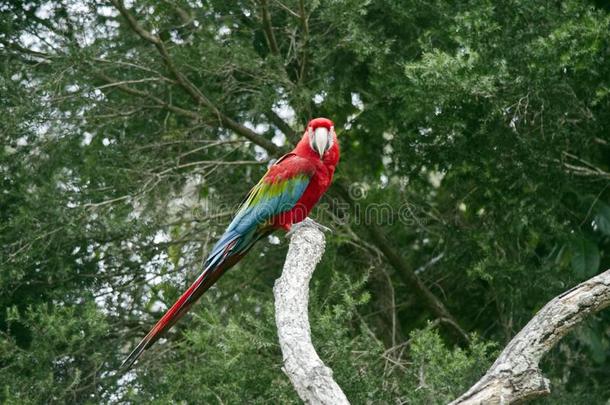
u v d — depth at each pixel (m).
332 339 8.86
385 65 10.79
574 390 11.05
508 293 10.71
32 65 11.27
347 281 9.38
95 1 11.27
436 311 12.23
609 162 11.76
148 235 11.02
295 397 8.57
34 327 9.97
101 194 10.98
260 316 10.94
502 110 9.73
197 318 10.17
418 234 12.91
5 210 11.30
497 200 10.97
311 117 11.11
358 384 8.88
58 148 10.84
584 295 5.36
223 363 9.05
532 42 9.61
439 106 9.82
